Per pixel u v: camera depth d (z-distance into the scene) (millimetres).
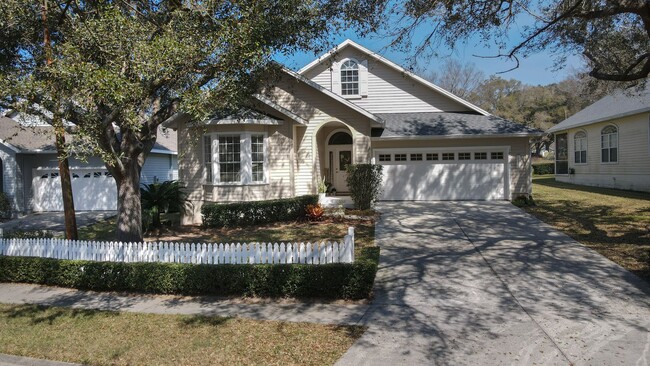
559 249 10070
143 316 6973
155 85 7898
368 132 16641
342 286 7344
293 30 9078
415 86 20844
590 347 5320
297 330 6145
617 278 7934
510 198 18047
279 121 15703
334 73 20922
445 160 18531
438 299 7207
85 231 15070
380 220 14383
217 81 8414
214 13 8266
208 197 15750
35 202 20219
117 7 7945
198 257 8602
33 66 8656
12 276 9234
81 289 8664
